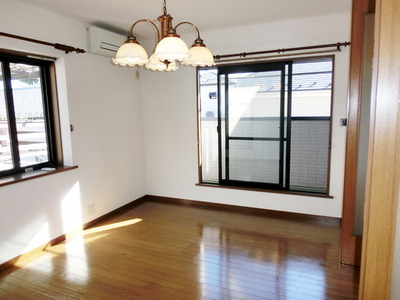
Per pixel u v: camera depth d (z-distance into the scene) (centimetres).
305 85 350
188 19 328
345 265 254
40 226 289
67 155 327
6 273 250
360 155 241
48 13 291
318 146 356
